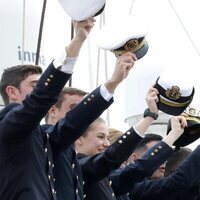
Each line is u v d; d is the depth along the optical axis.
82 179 7.05
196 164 8.63
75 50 6.16
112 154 7.32
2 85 6.78
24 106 6.05
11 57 11.91
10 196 6.06
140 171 7.90
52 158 6.49
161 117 11.38
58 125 6.63
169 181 8.55
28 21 12.20
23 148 6.12
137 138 7.39
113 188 7.89
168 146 8.00
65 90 7.51
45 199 6.11
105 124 7.88
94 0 6.00
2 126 6.07
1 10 12.01
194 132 8.24
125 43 6.79
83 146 7.79
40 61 12.12
